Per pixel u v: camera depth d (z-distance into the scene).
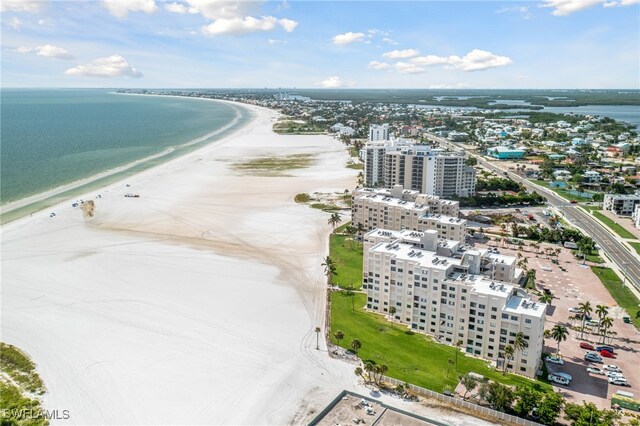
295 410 142.88
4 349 171.25
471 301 177.12
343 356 173.88
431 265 191.38
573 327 197.12
